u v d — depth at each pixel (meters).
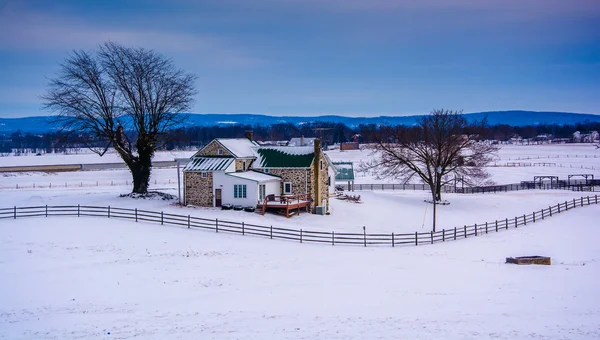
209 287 26.45
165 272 29.48
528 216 54.69
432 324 19.62
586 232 44.62
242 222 42.69
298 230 41.16
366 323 19.91
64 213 48.34
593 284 26.22
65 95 54.88
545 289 25.41
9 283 26.78
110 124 56.91
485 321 19.95
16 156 183.75
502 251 37.22
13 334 18.97
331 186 68.00
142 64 57.56
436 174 67.00
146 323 20.28
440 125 70.12
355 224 51.28
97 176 104.62
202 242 37.94
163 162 134.00
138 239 37.88
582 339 17.67
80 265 30.64
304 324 19.89
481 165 69.69
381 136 98.88
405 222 54.69
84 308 22.72
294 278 28.47
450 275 29.16
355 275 29.27
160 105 57.88
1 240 36.31
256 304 23.16
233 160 54.12
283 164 55.91
